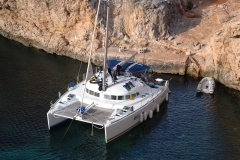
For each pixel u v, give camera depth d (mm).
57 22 58875
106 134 35312
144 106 39250
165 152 35188
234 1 66938
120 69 43531
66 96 41062
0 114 40750
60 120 38719
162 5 58250
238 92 47625
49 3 57469
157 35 58281
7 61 56156
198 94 47094
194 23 61969
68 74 52281
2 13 65250
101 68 55312
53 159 33875
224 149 35562
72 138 37094
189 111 42719
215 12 64125
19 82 48938
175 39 58219
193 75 52750
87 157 34406
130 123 37969
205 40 56938
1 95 45062
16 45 63344
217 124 39969
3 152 34438
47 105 42938
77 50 58156
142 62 53844
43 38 61062
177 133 38281
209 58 52156
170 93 47344
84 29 57281
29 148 35281
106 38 38781
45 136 37219
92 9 55438
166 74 53312
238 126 39625
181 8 63500
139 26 57656
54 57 59000
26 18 62219
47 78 50500
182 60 52812
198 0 68812
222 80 49656
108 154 34906
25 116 40531
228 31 47344
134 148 35875
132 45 57281
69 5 56406
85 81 41562
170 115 41812
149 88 43281
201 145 36188
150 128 39219
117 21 58250
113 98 39625
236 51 46719
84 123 39656
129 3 57375
